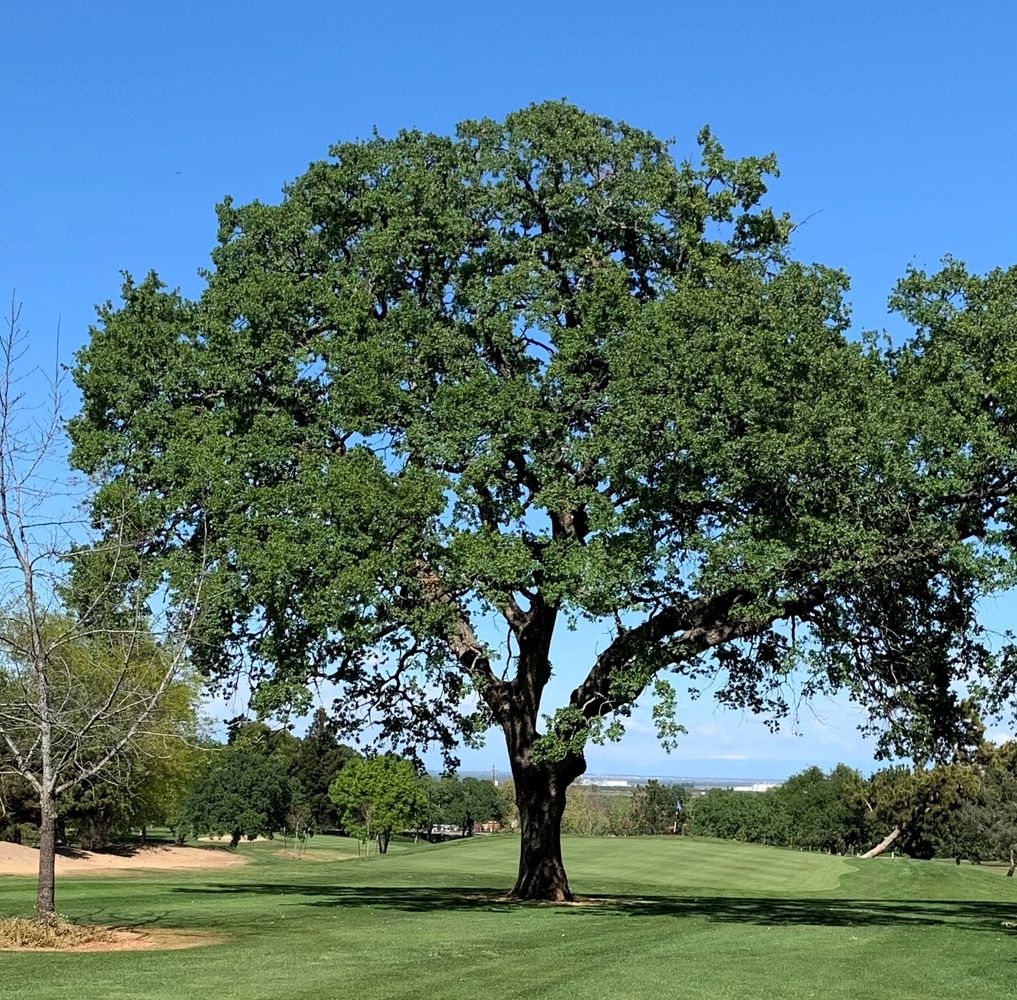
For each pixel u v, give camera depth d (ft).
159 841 244.63
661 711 67.15
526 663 84.69
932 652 76.13
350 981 42.70
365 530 69.31
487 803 339.16
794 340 68.49
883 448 64.23
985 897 140.15
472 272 80.53
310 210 84.07
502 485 73.61
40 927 54.39
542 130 82.74
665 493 67.10
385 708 86.79
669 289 78.48
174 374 78.33
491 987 42.06
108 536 68.13
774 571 65.72
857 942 58.54
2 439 55.42
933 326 71.77
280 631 69.46
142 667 64.85
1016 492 64.39
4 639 57.26
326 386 79.71
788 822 323.57
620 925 65.46
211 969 45.16
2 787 123.65
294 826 268.82
